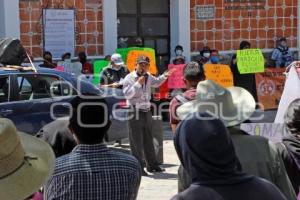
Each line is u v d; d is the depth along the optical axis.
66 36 15.45
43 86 9.75
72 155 3.62
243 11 17.28
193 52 16.94
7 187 2.62
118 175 3.61
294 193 3.94
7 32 14.71
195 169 2.79
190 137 2.79
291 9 17.70
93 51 15.82
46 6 15.18
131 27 16.69
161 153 9.74
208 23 17.02
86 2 15.66
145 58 9.21
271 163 3.93
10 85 9.45
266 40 17.53
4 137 2.62
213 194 2.75
